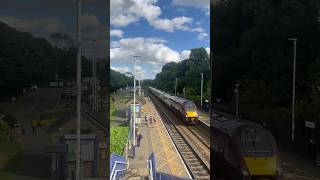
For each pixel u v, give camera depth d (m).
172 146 30.08
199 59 77.94
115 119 45.69
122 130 35.50
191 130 37.88
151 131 37.56
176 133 36.09
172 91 95.50
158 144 31.02
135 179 18.02
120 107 57.94
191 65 78.19
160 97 78.25
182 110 41.81
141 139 32.78
